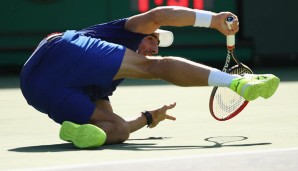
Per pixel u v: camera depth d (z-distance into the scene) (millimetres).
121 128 13750
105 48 13602
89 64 13484
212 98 14336
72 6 42531
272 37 48344
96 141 13016
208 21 14148
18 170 10586
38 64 13727
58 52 13578
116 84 14602
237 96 14531
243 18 47281
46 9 42312
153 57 13773
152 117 14891
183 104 23500
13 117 20266
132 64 13570
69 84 13602
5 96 27922
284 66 48344
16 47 42188
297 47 49094
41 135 15961
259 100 23984
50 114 14000
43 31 42406
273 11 48125
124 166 10781
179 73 13391
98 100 14469
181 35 45281
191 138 14711
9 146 14047
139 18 14352
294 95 25844
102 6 43031
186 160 11266
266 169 10422
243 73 14625
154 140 14508
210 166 10688
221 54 46156
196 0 44312
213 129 16375
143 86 32250
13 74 42844
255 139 14242
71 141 13289
